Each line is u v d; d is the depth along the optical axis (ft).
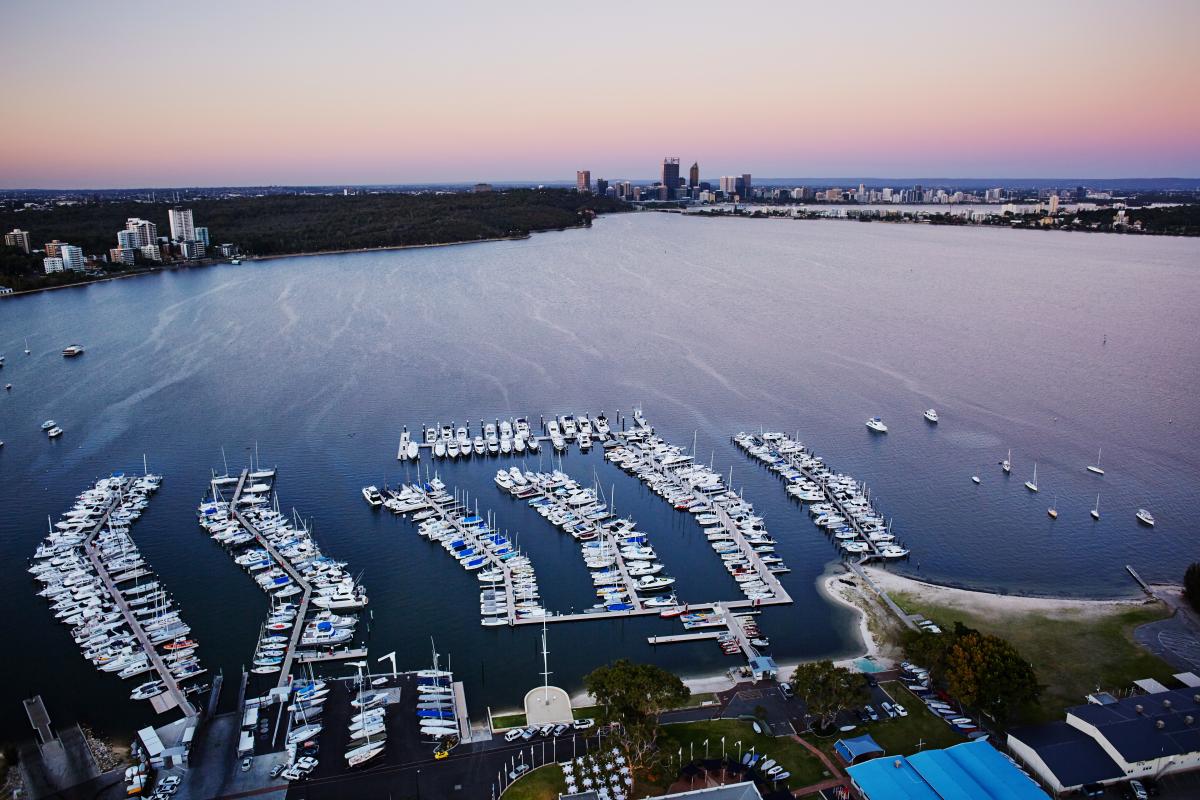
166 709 444.96
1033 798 343.26
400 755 397.19
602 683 398.62
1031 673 400.67
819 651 499.51
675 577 596.70
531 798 366.02
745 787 360.28
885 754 387.75
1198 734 376.27
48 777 389.39
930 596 561.84
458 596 569.64
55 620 535.19
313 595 565.12
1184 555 629.51
